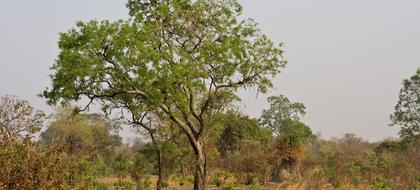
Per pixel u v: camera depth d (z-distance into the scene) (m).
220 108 24.41
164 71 19.58
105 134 56.44
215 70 22.59
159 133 27.66
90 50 18.92
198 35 22.69
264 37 23.41
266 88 23.81
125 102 23.22
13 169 8.45
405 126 52.72
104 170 39.75
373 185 27.02
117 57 19.25
